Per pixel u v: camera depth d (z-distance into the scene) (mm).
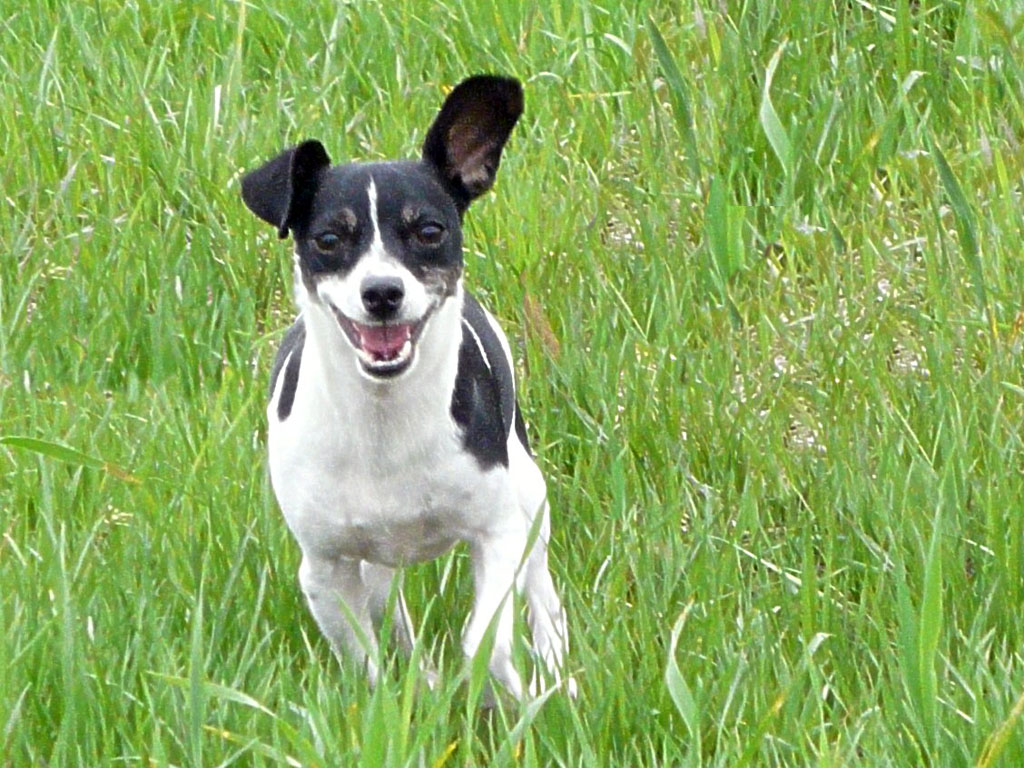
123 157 12586
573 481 9484
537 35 13328
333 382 7820
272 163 7922
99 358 10914
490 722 7844
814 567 8375
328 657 8578
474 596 8469
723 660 7859
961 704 7496
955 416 9156
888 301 10602
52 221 12367
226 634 8352
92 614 8211
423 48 13484
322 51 13734
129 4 14133
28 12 14367
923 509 8914
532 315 10297
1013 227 11086
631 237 11922
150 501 9062
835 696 7637
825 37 13164
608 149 12508
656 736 7516
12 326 10867
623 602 8359
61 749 7203
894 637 8227
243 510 9125
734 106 12508
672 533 8773
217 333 11031
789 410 9945
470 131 8203
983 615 8008
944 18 13555
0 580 8359
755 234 11617
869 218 11789
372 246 7715
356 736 6961
